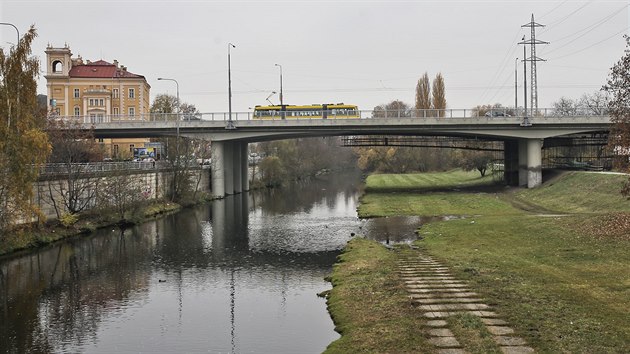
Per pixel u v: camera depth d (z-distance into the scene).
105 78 126.25
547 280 24.19
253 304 25.64
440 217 54.94
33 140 37.50
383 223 52.56
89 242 43.94
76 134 58.53
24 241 40.75
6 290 29.11
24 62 38.62
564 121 71.19
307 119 74.31
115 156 101.19
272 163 110.56
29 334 21.97
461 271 27.36
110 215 52.97
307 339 20.53
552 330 17.64
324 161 154.25
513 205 61.16
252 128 76.38
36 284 30.33
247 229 50.97
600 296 21.23
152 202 66.19
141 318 23.91
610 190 53.44
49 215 48.03
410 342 17.47
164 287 29.36
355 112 82.44
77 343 20.88
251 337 21.06
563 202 57.94
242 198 85.00
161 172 70.31
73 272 33.19
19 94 38.34
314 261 35.59
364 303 23.08
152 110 140.50
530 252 31.39
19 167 37.56
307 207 71.38
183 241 44.31
